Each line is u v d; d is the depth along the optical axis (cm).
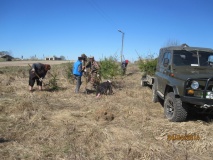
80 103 895
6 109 773
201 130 610
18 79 1437
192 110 700
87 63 1140
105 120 699
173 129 616
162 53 934
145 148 514
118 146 522
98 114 712
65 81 1380
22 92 1044
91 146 530
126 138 566
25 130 611
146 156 486
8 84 1229
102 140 558
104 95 1029
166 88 766
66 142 546
